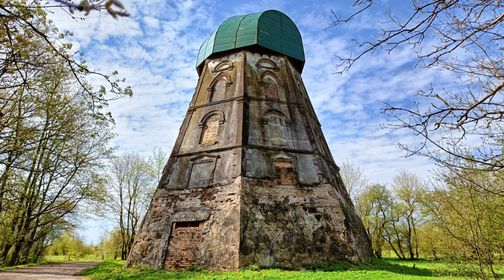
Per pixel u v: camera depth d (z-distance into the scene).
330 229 16.48
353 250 16.20
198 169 18.20
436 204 8.38
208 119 20.03
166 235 16.55
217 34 22.80
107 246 55.59
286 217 16.22
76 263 34.09
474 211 6.94
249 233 15.18
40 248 36.44
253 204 16.08
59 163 20.91
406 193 41.50
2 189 14.38
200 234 15.92
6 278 16.14
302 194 17.23
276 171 17.62
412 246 44.56
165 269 15.46
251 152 17.77
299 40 23.98
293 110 20.45
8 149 10.91
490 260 6.89
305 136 19.53
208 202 16.75
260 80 20.84
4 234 20.88
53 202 23.86
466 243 7.19
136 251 16.80
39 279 15.79
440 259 10.32
